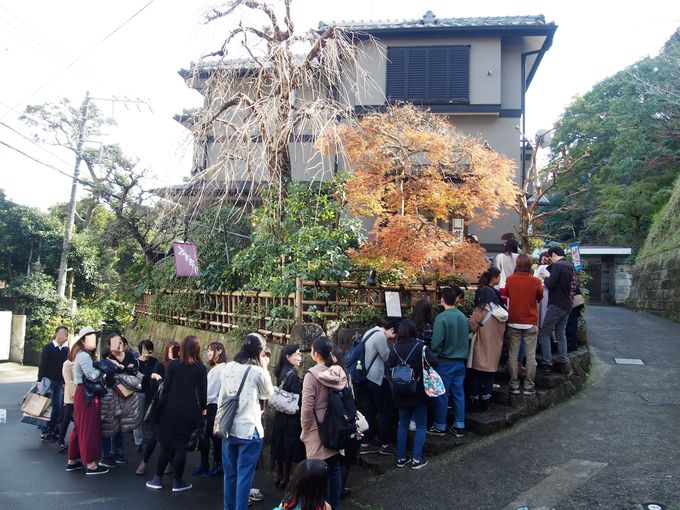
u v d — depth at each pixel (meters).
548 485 5.07
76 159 18.02
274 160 9.29
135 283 14.67
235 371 5.00
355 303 7.73
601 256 23.48
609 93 24.16
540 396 7.03
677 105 18.27
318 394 4.78
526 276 6.96
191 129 9.79
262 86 9.77
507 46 14.42
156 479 6.00
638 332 11.97
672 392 7.40
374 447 6.41
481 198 8.30
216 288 10.19
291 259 8.47
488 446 6.10
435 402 6.34
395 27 14.01
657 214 19.69
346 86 13.74
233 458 4.98
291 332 7.23
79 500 5.57
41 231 21.09
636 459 5.41
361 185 8.46
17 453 7.43
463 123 14.08
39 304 20.06
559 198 27.33
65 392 7.39
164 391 5.92
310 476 3.08
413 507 5.03
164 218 11.88
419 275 7.83
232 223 10.90
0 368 18.14
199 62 9.82
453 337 6.27
